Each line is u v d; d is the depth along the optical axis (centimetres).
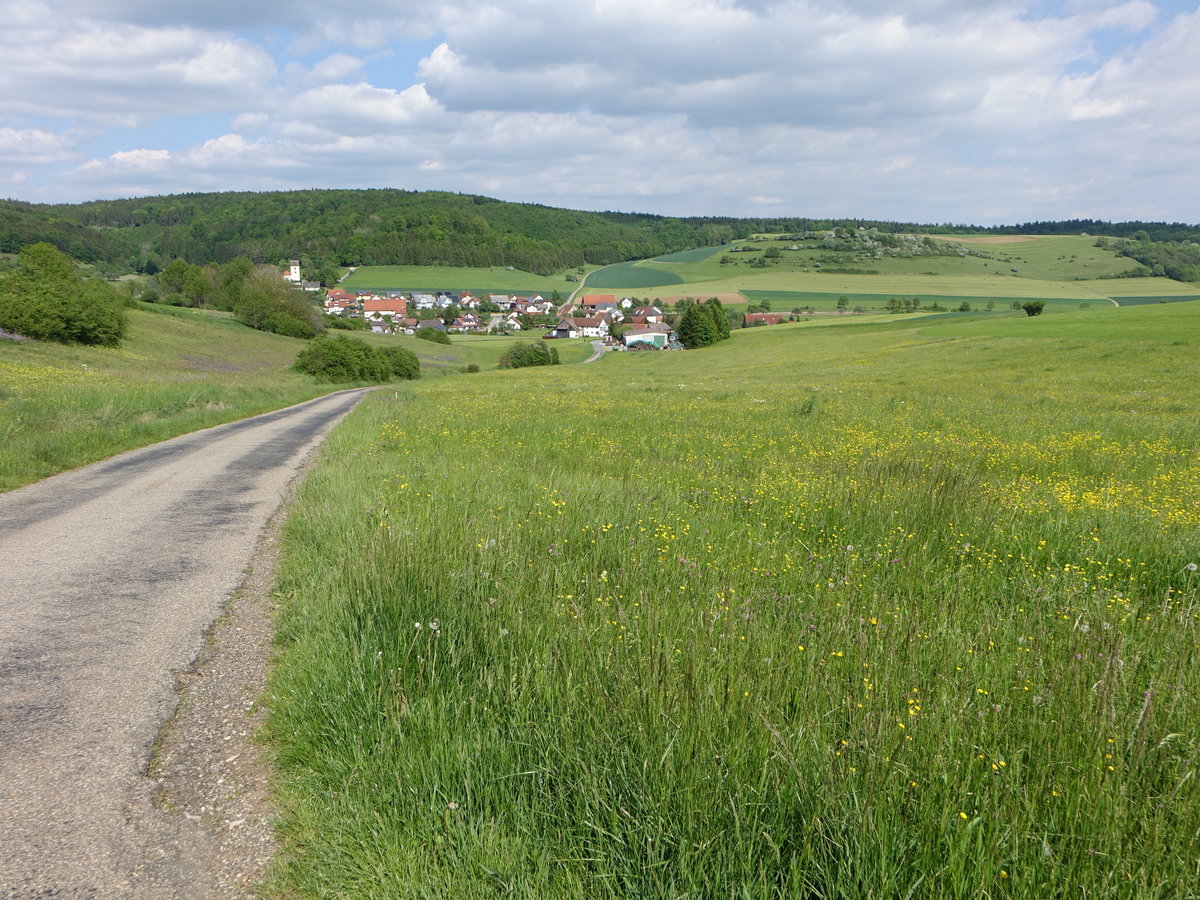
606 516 718
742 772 289
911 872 250
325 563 657
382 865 280
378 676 397
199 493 1059
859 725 308
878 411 2291
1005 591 559
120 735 392
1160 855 243
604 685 351
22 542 767
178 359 6147
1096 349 4484
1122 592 567
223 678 462
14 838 308
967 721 321
